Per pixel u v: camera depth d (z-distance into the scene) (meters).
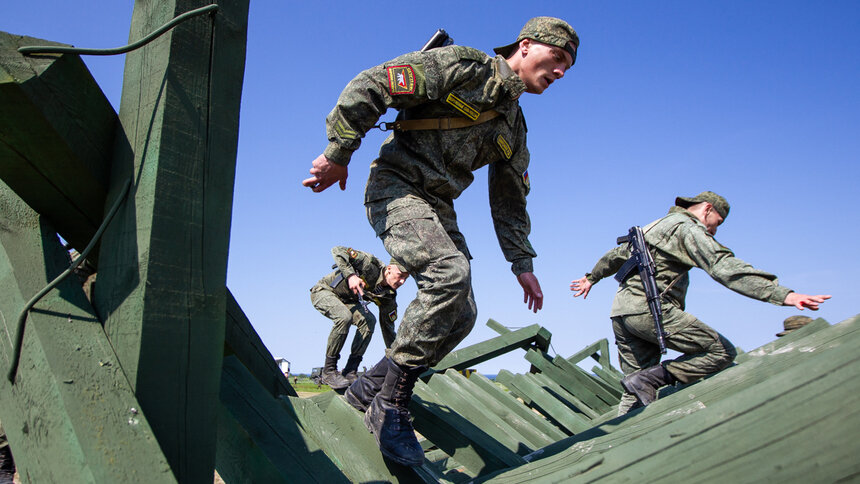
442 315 1.91
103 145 1.50
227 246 1.53
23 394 1.27
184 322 1.39
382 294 6.43
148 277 1.33
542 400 4.52
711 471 0.95
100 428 1.16
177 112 1.43
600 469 1.07
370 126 2.00
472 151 2.22
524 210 2.62
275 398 2.15
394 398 2.02
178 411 1.36
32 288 1.38
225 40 1.58
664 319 3.72
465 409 3.10
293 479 1.68
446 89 2.04
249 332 2.30
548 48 2.20
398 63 1.99
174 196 1.41
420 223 1.99
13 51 1.30
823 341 1.69
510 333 5.69
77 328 1.33
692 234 3.59
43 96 1.31
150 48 1.49
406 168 2.13
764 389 0.94
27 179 1.46
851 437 0.85
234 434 1.82
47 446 1.18
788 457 0.89
